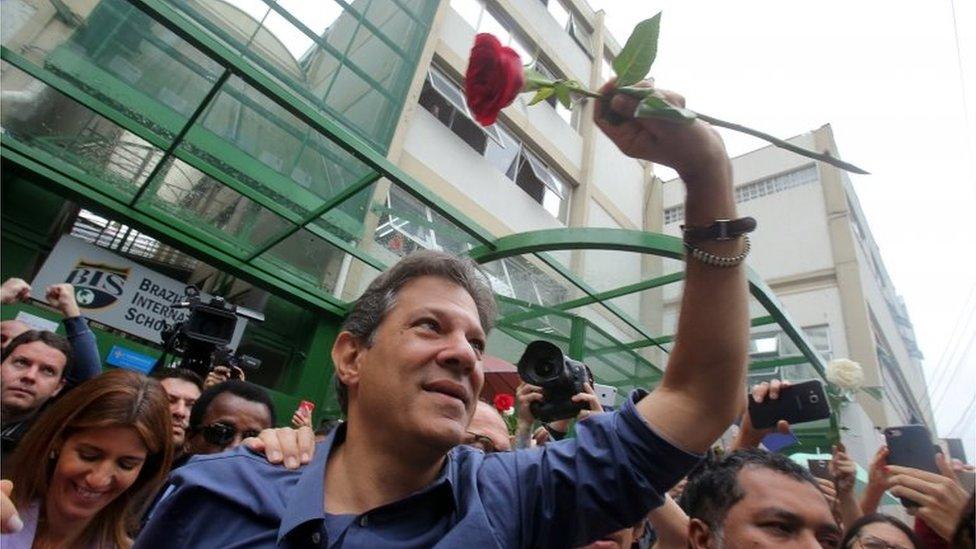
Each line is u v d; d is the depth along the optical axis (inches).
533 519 46.9
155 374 107.6
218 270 212.8
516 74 27.7
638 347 242.1
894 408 525.0
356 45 265.4
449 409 43.3
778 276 527.8
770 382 95.9
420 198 163.9
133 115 160.9
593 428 49.8
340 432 51.0
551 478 47.5
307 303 222.1
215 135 169.9
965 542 49.9
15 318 163.8
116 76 160.7
